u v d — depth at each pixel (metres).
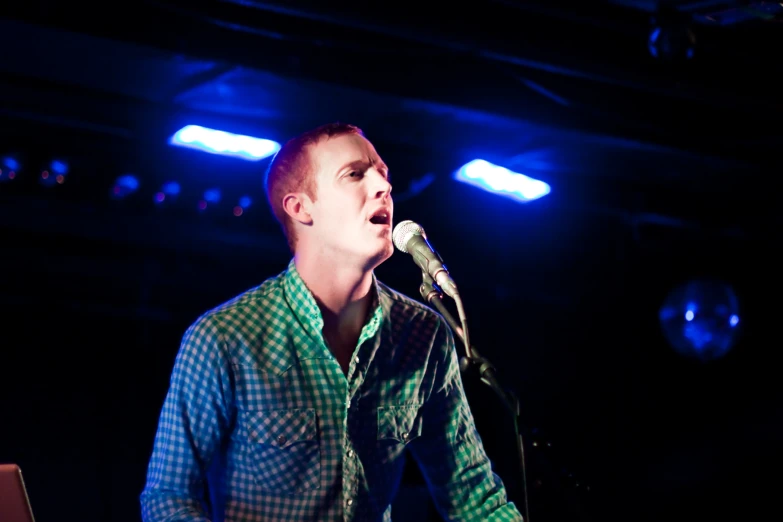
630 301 7.69
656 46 4.19
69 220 5.82
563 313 7.71
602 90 5.26
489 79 5.07
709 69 4.79
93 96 4.78
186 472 2.25
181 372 2.27
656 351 7.84
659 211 6.64
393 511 4.67
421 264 2.14
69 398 6.60
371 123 5.29
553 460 1.96
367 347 2.38
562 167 6.16
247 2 3.79
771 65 4.60
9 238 6.26
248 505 2.31
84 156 5.43
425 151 5.72
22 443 6.43
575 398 7.71
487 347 7.39
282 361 2.30
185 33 4.32
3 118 5.09
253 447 2.28
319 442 2.30
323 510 2.30
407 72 4.84
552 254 7.52
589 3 4.13
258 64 4.46
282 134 5.19
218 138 5.18
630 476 7.80
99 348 6.73
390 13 4.00
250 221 6.20
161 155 5.39
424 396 2.47
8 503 1.75
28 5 4.02
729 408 7.97
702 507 7.91
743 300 7.60
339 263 2.31
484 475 2.54
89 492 6.52
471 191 6.61
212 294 6.95
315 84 4.65
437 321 2.52
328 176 2.30
